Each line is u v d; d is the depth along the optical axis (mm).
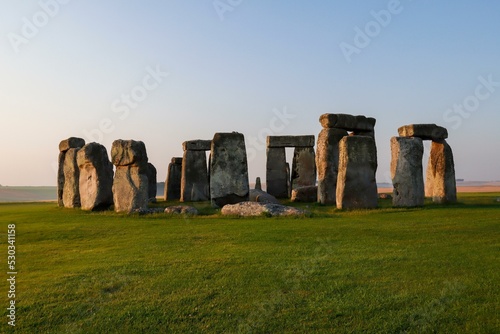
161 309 7254
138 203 19266
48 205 29453
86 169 21078
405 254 10133
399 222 14891
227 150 22266
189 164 30484
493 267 8844
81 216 18469
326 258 9953
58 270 9602
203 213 19266
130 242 12531
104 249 11711
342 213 17984
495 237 11883
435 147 23031
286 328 6547
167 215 17938
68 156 23297
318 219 16109
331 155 23594
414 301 7234
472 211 17281
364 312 6922
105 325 6773
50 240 13211
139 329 6641
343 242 11641
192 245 11867
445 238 11891
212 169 22078
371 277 8523
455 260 9477
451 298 7273
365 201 19531
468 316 6617
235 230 13883
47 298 7828
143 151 19719
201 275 8914
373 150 19922
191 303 7465
